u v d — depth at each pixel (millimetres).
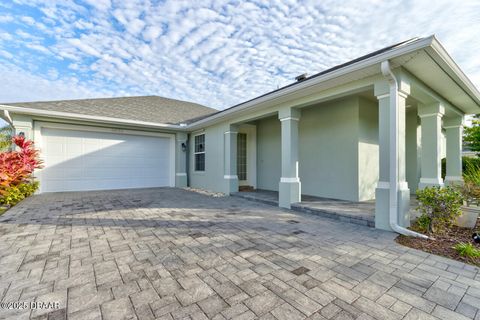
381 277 2496
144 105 12297
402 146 4254
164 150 11328
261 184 9883
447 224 4121
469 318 1846
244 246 3406
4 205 6238
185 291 2219
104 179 9844
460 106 7059
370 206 5699
